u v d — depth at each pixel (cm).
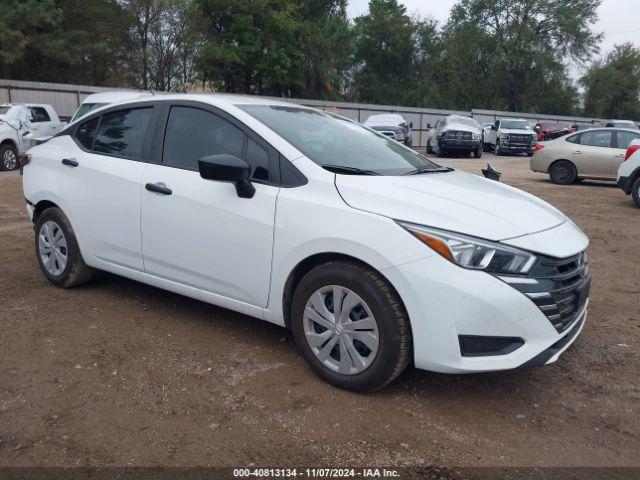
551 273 305
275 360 365
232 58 3272
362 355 321
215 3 3294
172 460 262
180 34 3166
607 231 821
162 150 410
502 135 2734
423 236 295
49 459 261
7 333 396
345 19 3931
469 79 5147
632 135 1348
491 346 295
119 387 327
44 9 2588
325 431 289
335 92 4153
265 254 346
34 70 2925
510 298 289
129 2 3022
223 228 363
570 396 334
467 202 329
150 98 433
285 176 347
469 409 316
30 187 493
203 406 309
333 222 318
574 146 1383
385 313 304
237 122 376
